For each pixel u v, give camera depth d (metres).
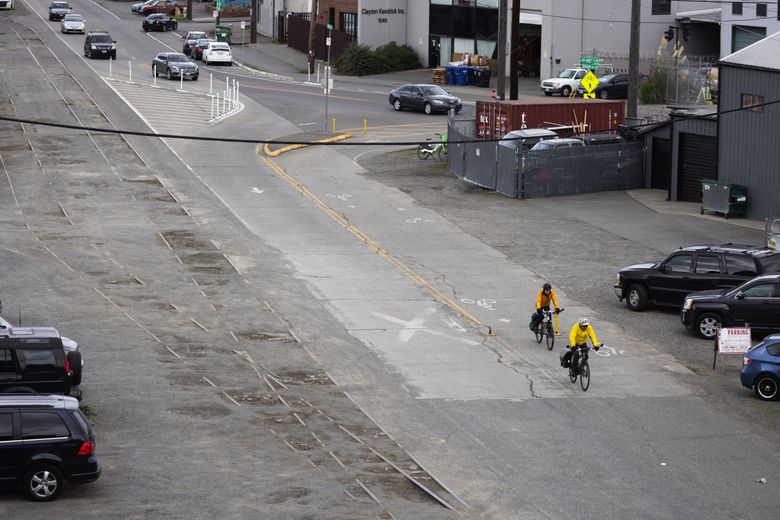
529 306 76.38
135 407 55.06
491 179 111.50
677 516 44.56
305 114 151.25
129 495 43.78
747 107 91.31
